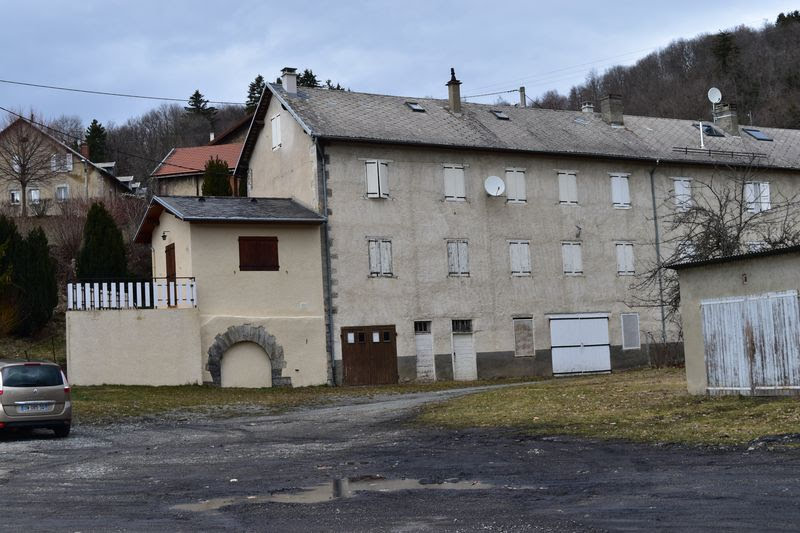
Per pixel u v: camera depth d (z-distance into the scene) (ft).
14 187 211.41
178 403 85.56
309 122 113.91
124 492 38.11
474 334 120.16
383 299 114.32
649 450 43.27
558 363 125.29
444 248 119.55
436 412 67.87
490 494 34.42
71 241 151.12
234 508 33.50
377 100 126.72
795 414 49.11
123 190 226.58
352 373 110.83
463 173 122.21
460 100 131.13
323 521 30.45
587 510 30.12
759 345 57.77
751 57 300.81
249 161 132.98
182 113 368.68
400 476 40.19
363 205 114.62
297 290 108.88
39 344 122.31
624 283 131.85
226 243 105.40
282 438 58.54
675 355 133.18
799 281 55.06
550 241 127.24
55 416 61.57
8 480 42.27
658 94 306.35
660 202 136.56
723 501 30.01
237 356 104.63
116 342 97.86
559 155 128.57
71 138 287.69
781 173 145.69
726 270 60.39
